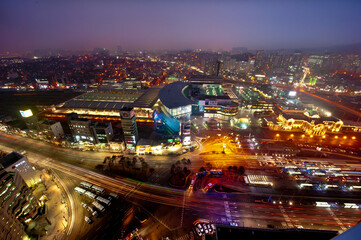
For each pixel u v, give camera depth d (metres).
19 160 126.69
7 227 90.56
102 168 156.75
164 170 155.00
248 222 113.75
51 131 189.88
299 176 146.38
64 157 171.12
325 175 148.75
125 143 181.62
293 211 120.94
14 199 98.88
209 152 177.75
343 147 187.25
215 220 114.62
